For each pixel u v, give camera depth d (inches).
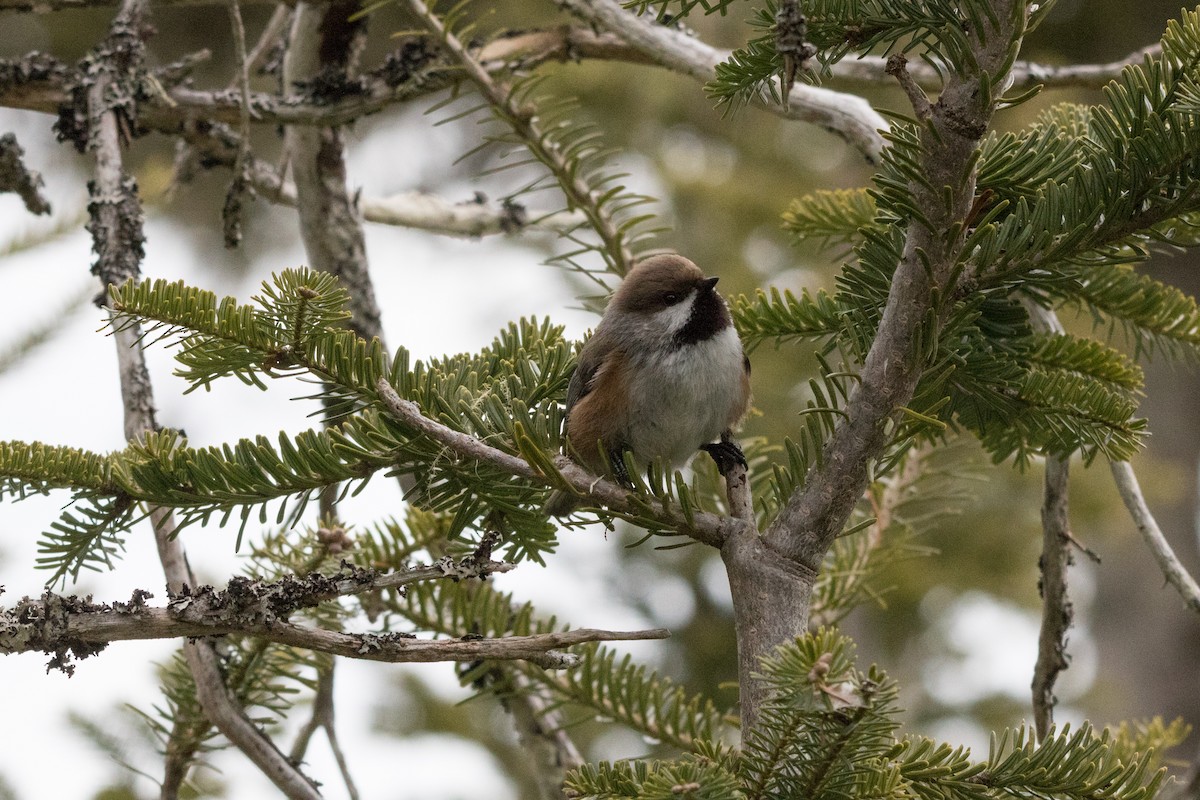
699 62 342.6
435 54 370.0
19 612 201.9
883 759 189.3
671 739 287.3
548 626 299.1
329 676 286.4
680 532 212.5
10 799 363.3
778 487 214.8
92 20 877.2
